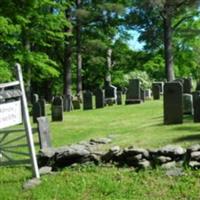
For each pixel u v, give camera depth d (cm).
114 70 5434
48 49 4269
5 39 2681
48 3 2980
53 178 1085
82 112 2789
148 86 4275
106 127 2006
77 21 4281
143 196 936
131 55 5491
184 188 945
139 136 1431
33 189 1035
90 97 2995
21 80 1136
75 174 1092
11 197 1004
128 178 1030
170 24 4700
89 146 1316
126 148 1191
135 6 4650
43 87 5303
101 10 4344
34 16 2961
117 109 2756
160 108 2589
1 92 1092
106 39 4797
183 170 1022
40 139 1477
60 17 3077
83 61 5294
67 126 2147
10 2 2691
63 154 1168
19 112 1131
